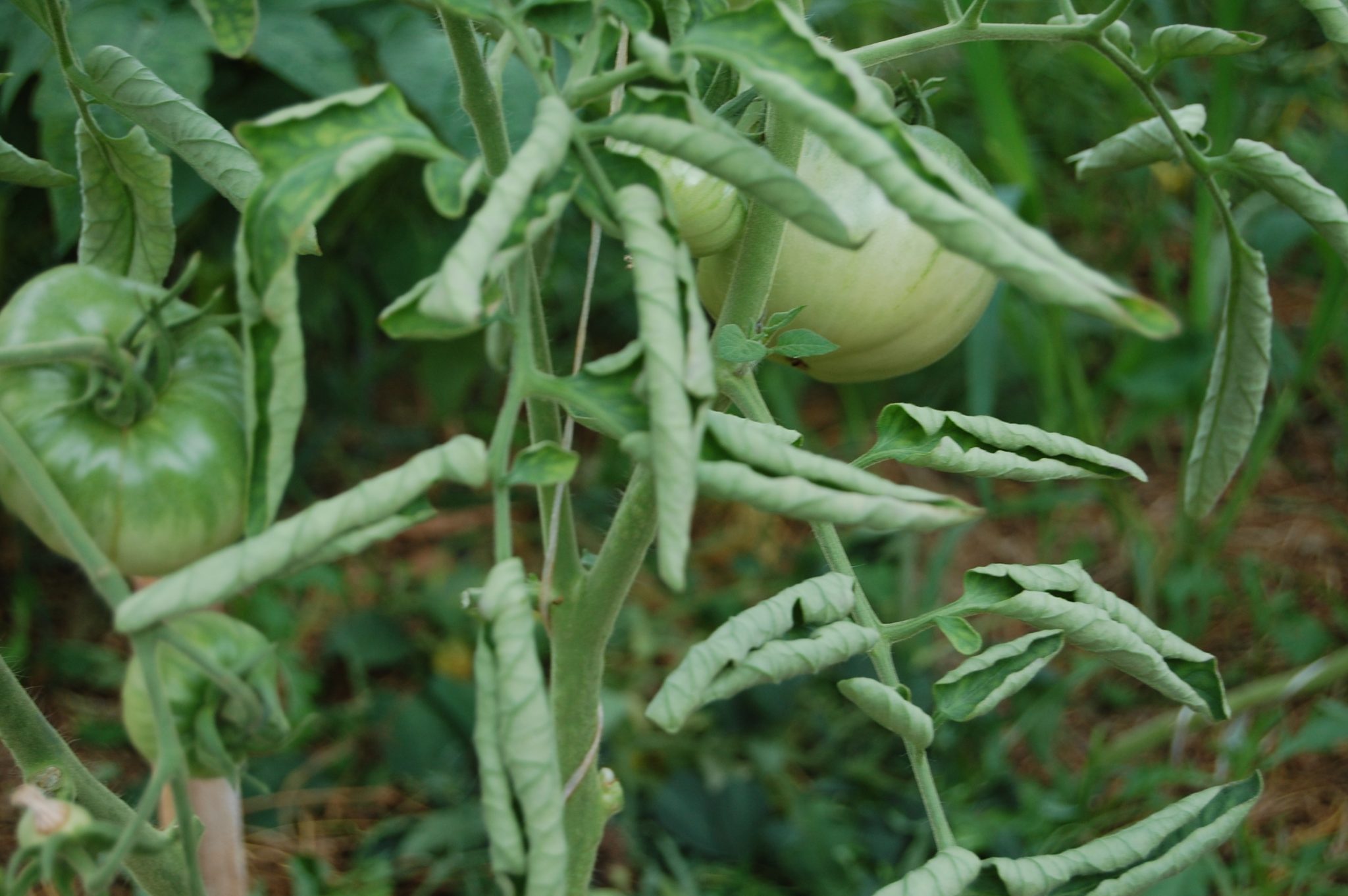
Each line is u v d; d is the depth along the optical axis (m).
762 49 0.98
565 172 0.98
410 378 4.05
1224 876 2.46
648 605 3.42
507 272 1.14
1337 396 3.94
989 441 1.19
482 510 3.75
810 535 3.69
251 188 1.20
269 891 2.65
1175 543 3.39
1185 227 4.39
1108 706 3.21
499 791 0.97
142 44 2.00
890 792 2.87
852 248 0.97
